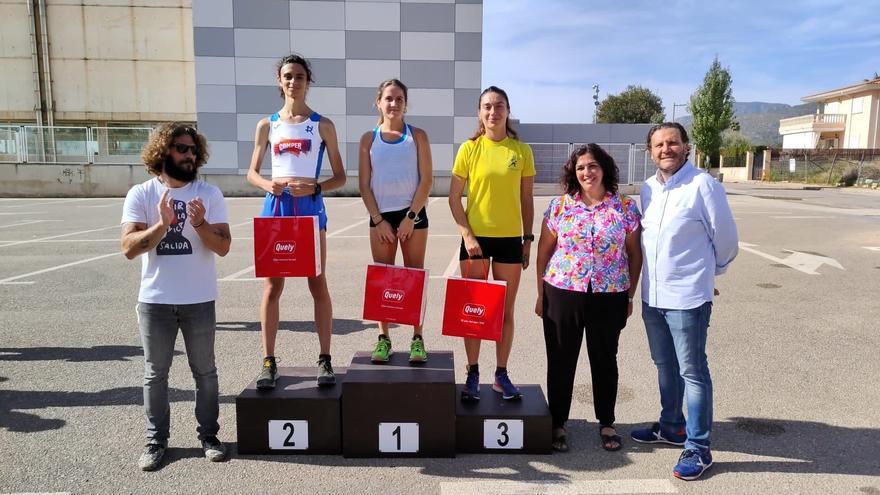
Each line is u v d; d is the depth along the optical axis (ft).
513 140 11.94
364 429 11.00
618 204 11.27
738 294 23.68
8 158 75.10
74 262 30.27
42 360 16.14
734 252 10.59
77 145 76.02
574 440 11.84
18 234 40.47
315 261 11.40
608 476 10.46
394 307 11.77
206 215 10.59
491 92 11.65
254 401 11.04
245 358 16.31
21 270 28.19
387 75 78.43
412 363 12.05
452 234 41.57
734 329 19.03
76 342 17.65
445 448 11.07
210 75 77.41
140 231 10.17
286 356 16.48
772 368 15.56
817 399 13.61
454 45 78.33
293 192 11.75
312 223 11.38
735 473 10.49
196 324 10.66
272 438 11.12
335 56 77.82
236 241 37.88
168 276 10.42
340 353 16.76
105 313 20.81
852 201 71.36
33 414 12.81
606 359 11.33
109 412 12.93
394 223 12.56
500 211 11.84
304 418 11.10
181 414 12.87
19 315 20.53
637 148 98.48
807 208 60.75
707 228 10.44
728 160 149.38
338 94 78.33
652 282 10.80
